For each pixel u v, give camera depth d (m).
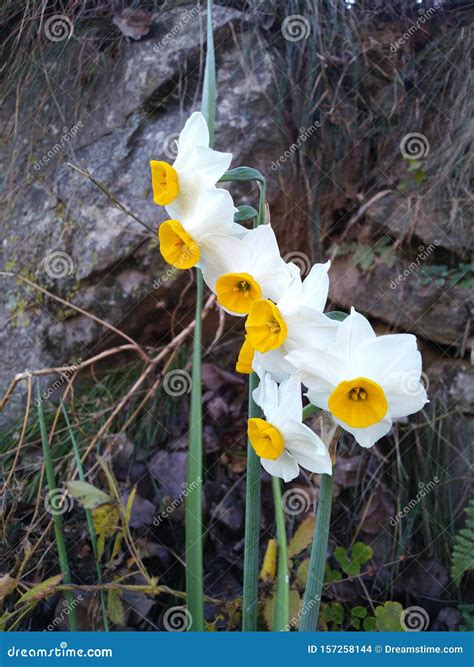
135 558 0.34
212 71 0.26
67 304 0.43
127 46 0.48
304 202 0.46
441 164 0.45
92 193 0.46
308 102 0.46
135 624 0.37
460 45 0.46
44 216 0.47
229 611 0.36
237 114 0.45
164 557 0.39
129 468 0.42
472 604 0.39
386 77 0.47
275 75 0.46
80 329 0.45
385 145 0.46
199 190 0.24
